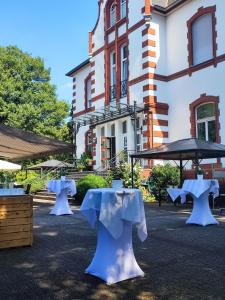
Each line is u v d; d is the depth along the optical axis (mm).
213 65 16562
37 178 23250
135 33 19469
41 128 30547
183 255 5848
